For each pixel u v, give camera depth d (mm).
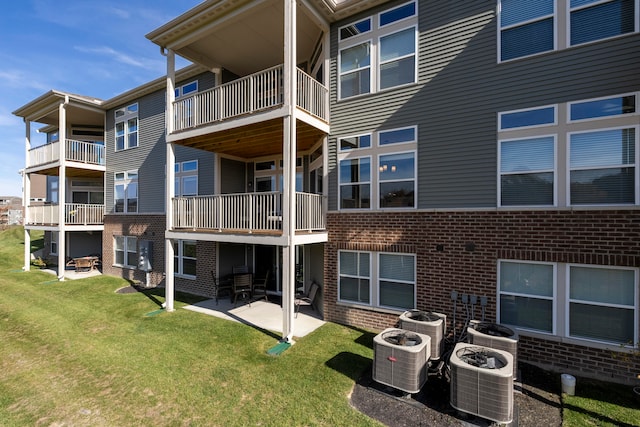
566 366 5531
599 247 5309
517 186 6051
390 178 7379
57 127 18281
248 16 8070
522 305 5992
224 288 10914
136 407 4598
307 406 4574
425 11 7012
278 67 7105
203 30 8203
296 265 10828
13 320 8375
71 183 17484
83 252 17688
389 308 7340
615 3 5355
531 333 5812
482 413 4043
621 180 5246
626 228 5137
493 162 6262
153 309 9281
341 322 7945
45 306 9656
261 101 8742
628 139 5219
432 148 6883
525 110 5996
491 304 6215
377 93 7551
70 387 5125
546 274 5801
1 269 16250
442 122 6789
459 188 6582
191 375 5445
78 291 11625
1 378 5430
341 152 8039
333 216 8102
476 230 6379
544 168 5816
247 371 5562
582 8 5578
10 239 27000
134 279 13672
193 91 11789
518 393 4871
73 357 6156
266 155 11320
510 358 4379
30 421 4316
